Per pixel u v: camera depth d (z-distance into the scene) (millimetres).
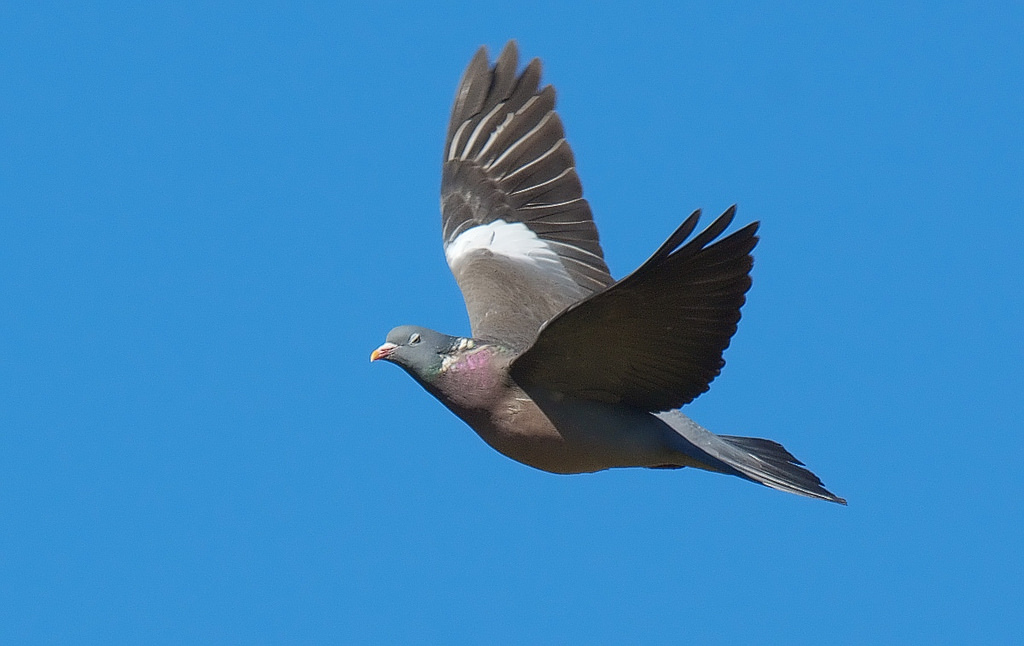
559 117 14961
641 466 12430
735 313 10539
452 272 14547
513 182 14938
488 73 15281
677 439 12188
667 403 11781
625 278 10008
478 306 13812
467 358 12258
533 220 14711
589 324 10875
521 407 12094
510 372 11922
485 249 14555
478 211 14938
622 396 11898
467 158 15203
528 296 13898
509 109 15156
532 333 13352
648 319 10734
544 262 14328
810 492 12180
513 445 12336
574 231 14531
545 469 12562
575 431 12062
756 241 10164
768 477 12250
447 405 12422
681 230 9562
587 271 14281
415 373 12391
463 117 15297
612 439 12062
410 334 12430
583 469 12461
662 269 10055
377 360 12461
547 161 14875
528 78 15141
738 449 12508
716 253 10094
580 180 14695
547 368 11680
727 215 9727
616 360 11359
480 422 12336
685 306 10570
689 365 11203
